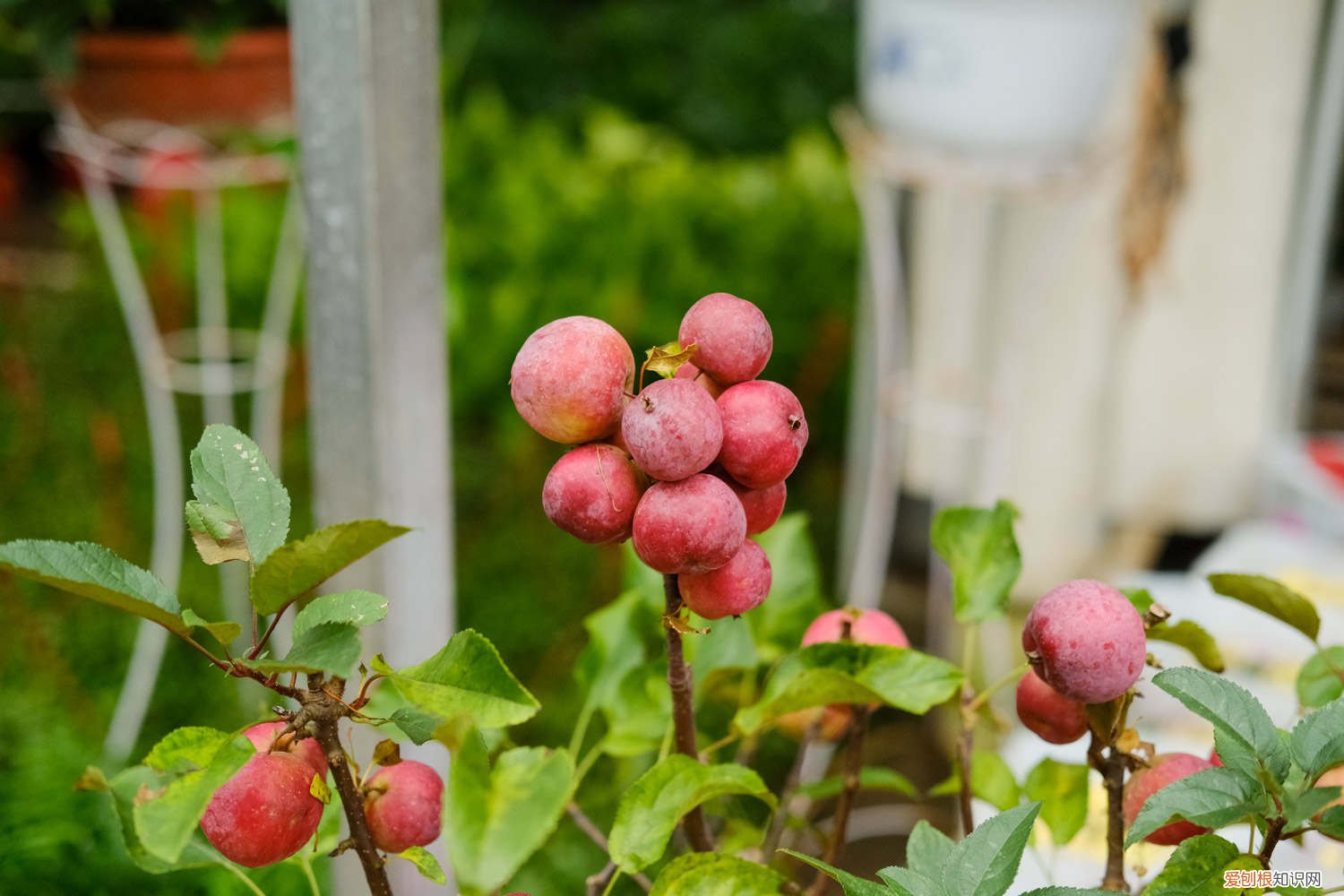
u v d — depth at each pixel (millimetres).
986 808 1237
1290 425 2254
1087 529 2236
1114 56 1585
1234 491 2240
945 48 1569
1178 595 1705
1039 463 2186
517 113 4137
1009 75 1555
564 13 4387
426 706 726
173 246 3252
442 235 1015
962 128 1606
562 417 745
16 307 3512
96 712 1942
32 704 1862
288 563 717
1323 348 2211
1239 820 731
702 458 726
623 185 3221
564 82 4203
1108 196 2051
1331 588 1711
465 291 2945
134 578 730
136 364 3211
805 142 3465
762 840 940
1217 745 746
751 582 771
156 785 752
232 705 2010
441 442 1027
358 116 958
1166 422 2209
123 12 1590
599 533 752
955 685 822
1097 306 2104
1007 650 2100
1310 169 2090
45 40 1579
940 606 2264
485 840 682
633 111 4207
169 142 1754
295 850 769
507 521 2697
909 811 1894
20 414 2908
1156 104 2000
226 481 773
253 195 3314
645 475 755
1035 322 2133
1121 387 2191
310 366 1013
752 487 760
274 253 3164
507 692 726
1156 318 2145
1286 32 1992
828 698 822
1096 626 762
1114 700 781
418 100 981
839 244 3117
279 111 1707
